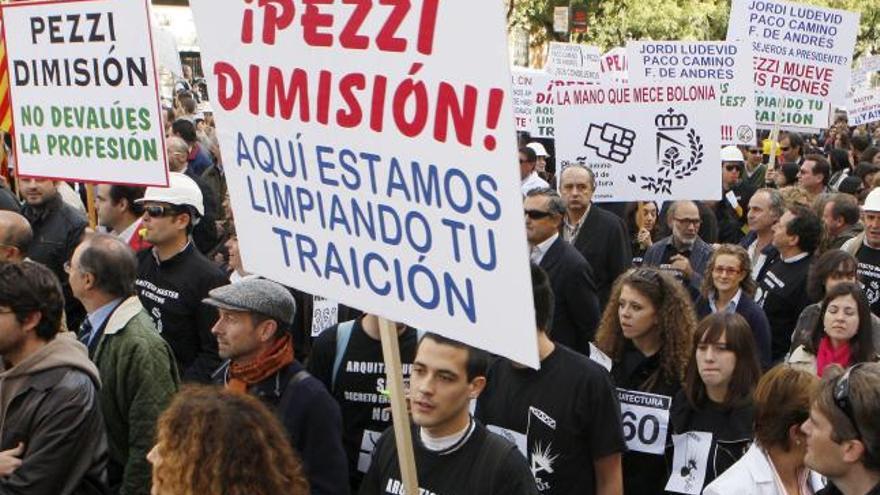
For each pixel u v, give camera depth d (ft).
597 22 143.74
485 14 11.50
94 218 28.66
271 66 14.10
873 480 13.21
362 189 13.25
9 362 18.37
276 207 14.43
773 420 16.06
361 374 20.86
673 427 19.88
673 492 19.57
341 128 13.35
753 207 35.12
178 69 74.43
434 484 15.20
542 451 17.93
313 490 17.93
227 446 11.63
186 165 46.78
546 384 18.04
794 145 66.54
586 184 34.12
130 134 23.66
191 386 12.59
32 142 25.34
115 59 23.56
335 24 13.23
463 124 11.93
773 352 31.99
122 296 20.45
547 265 28.37
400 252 12.91
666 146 37.19
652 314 20.59
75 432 17.84
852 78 77.56
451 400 14.94
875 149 62.75
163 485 11.80
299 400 18.16
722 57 44.27
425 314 12.72
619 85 37.65
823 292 27.76
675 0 146.61
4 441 17.90
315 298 26.08
